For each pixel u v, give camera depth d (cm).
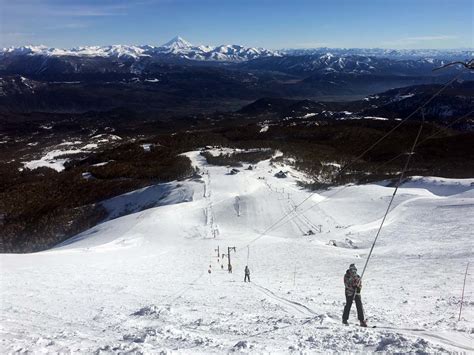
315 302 1873
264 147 14738
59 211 9956
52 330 1331
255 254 4453
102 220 9106
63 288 2372
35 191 11719
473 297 1928
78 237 7038
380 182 10612
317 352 981
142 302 1930
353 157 14712
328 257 3994
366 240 4981
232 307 1767
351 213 7044
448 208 5994
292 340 1107
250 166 10931
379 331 1145
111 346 1055
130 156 15125
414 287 2311
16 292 2208
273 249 4712
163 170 11850
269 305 1806
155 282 2728
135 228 6419
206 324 1379
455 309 1653
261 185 9269
